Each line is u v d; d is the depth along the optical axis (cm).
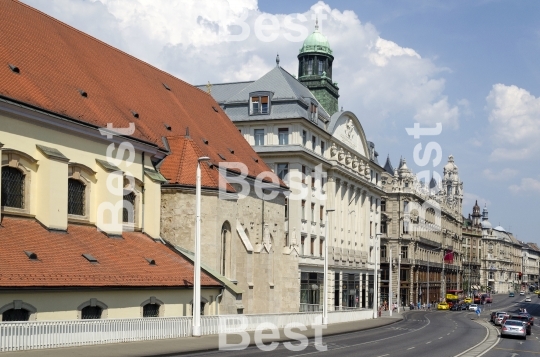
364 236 10038
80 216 4031
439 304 13662
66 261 3453
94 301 3453
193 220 4897
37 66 4012
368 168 10094
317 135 7925
